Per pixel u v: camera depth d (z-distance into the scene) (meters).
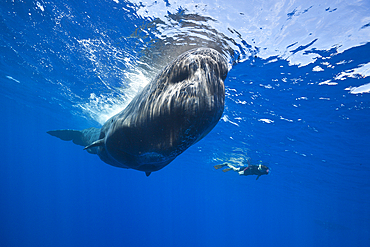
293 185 28.09
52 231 62.84
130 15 6.30
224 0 5.15
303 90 8.32
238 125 13.20
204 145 20.05
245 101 10.05
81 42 8.41
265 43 6.32
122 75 9.99
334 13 5.10
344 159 14.79
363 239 71.00
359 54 6.11
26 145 71.06
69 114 23.81
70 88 14.28
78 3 6.46
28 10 7.48
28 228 58.50
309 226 81.69
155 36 6.74
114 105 14.90
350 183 20.45
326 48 6.18
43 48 9.84
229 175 32.12
